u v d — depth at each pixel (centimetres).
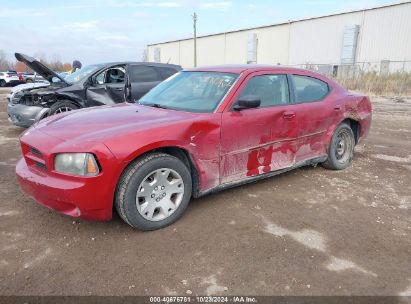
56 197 311
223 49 5262
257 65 450
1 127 884
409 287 269
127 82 778
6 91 2470
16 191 438
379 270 289
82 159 302
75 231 342
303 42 4003
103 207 315
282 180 486
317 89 494
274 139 425
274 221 367
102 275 277
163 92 451
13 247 314
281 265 292
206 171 372
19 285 264
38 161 330
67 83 761
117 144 311
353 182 486
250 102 378
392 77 2320
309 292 261
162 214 347
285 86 449
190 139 352
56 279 272
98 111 405
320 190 453
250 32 4738
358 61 3416
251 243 324
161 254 305
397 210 401
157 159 333
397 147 707
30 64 732
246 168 406
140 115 374
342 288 266
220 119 373
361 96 552
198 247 317
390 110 1352
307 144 472
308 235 340
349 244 326
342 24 3553
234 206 399
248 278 275
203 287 265
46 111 733
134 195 324
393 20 3106
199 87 425
